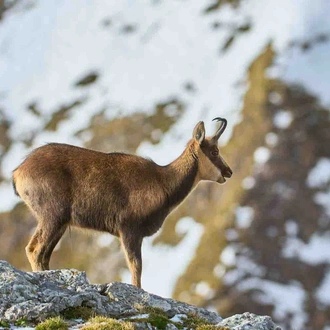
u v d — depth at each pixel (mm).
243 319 41781
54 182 48531
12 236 196750
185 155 52406
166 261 178875
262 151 198500
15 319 38219
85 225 49406
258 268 171750
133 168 50000
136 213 49531
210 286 168000
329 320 161875
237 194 187500
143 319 39438
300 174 192625
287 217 182500
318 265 172625
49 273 43125
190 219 187500
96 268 179750
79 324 38562
